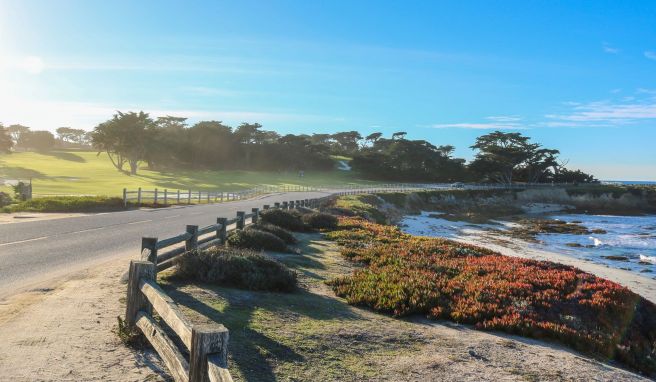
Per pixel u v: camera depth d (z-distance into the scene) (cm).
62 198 2977
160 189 7338
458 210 8275
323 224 2409
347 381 580
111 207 3048
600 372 727
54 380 480
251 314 793
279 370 584
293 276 1044
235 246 1404
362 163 13775
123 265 1101
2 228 1767
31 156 14725
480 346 786
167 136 12912
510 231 5250
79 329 636
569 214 9112
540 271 1372
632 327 1088
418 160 13800
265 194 6328
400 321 909
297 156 13975
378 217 4594
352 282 1134
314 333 743
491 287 1144
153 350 585
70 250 1312
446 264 1442
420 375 627
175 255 1020
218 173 12550
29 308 719
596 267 3022
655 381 789
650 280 2619
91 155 16462
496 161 12625
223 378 308
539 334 905
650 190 11369
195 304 805
